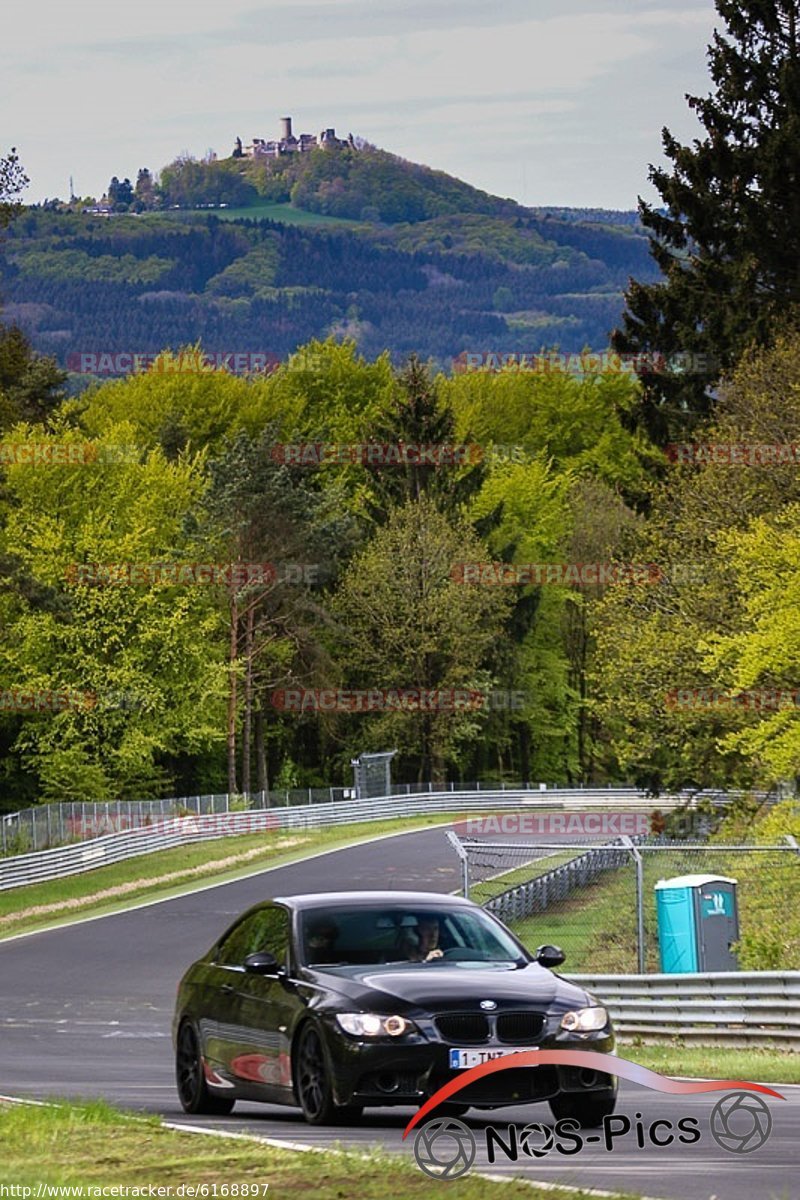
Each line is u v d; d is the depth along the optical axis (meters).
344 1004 36.66
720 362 161.62
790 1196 27.06
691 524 127.94
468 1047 35.78
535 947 95.69
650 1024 68.75
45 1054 73.00
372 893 41.66
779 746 103.19
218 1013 41.62
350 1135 35.50
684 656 122.56
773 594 103.75
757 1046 63.09
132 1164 30.56
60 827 185.88
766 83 169.88
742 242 163.12
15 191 168.62
